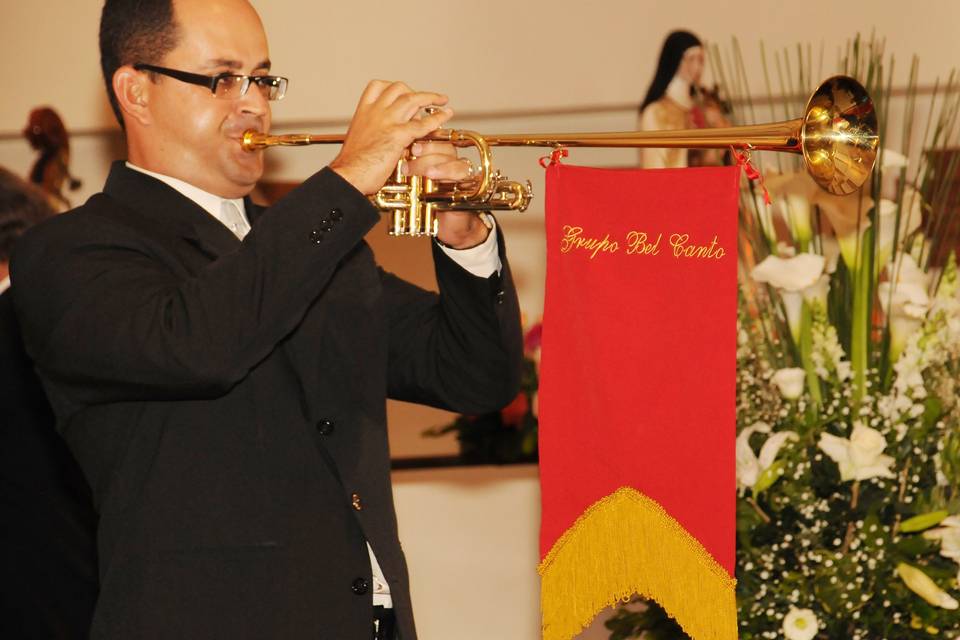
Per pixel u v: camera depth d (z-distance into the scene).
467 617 10.87
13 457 6.40
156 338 3.99
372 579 4.26
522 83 10.73
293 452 4.25
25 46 11.37
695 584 4.58
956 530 5.66
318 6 10.92
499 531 10.87
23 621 6.31
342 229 4.09
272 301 4.00
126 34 4.69
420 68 10.87
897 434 5.81
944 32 10.04
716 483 4.57
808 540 5.79
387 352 4.72
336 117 10.95
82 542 6.51
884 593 5.71
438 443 10.86
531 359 10.36
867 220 5.97
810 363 5.95
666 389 4.59
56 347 4.19
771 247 6.16
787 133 4.70
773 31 10.31
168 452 4.14
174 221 4.51
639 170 4.62
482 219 4.74
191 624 4.00
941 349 5.87
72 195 11.42
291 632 4.06
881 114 6.48
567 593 4.59
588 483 4.60
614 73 10.58
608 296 4.60
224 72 4.66
